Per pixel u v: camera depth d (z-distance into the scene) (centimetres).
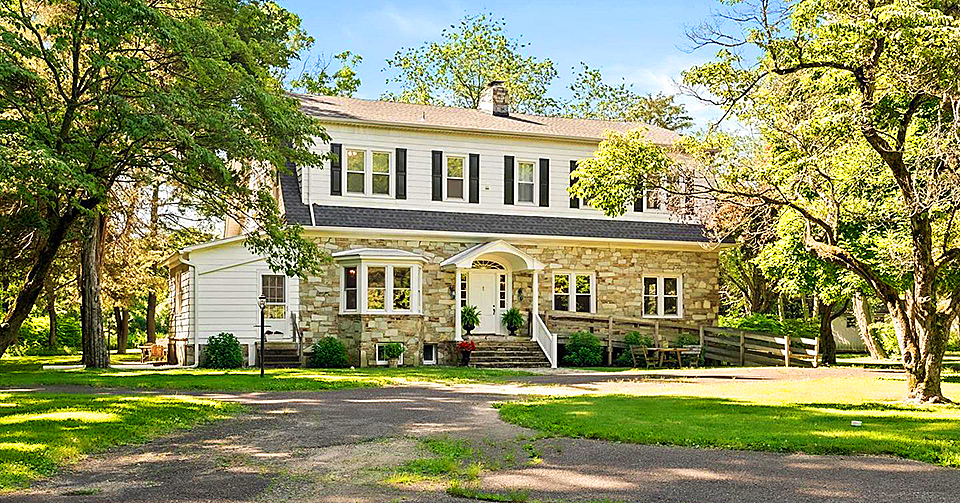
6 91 1644
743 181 1762
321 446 1205
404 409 1606
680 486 955
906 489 938
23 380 2181
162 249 3725
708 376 2402
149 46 1975
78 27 1711
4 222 2019
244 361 2814
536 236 3098
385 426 1388
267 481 982
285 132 1994
